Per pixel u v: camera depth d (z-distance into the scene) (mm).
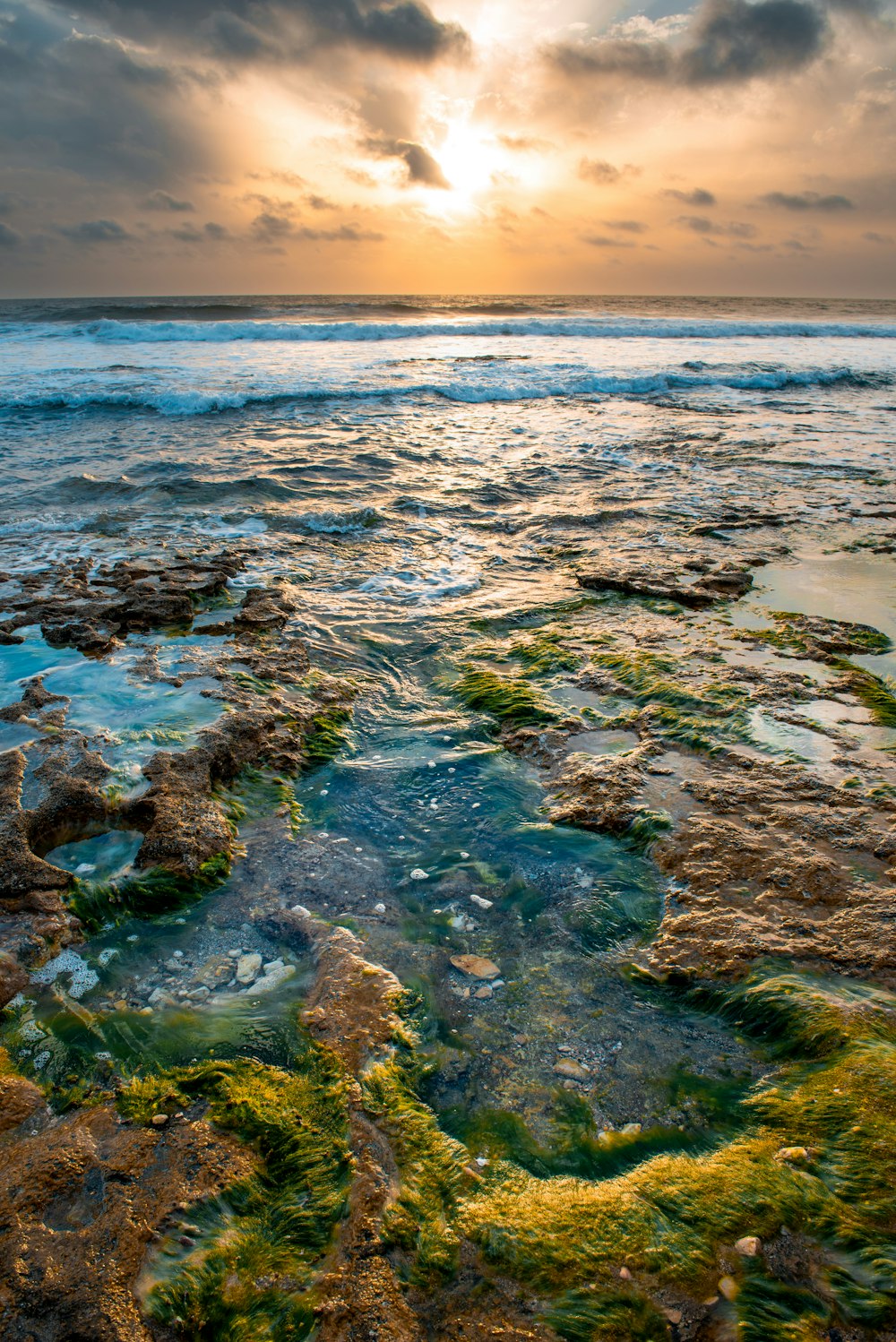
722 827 3814
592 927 3295
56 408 14680
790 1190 2137
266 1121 2428
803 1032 2676
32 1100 2502
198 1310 1924
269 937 3271
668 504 9641
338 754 4648
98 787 3971
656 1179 2229
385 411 15258
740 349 27547
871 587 7020
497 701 5176
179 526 8820
